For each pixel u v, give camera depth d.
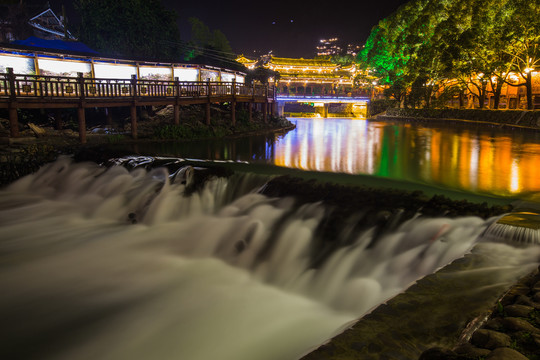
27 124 19.47
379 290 6.59
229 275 7.90
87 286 7.34
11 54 21.20
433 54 47.97
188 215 10.62
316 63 97.12
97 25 38.84
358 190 9.30
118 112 24.80
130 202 11.59
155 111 26.34
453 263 5.27
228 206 10.35
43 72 22.55
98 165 14.54
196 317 6.29
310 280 7.43
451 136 29.80
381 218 7.79
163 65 28.50
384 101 79.69
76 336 5.86
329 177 11.30
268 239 8.63
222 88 26.80
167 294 7.04
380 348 3.52
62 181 13.78
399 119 62.88
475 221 7.01
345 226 7.99
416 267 6.67
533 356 2.99
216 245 9.05
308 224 8.45
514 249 5.71
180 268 8.16
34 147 15.71
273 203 9.73
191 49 49.53
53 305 6.65
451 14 43.31
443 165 15.41
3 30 47.72
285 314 6.35
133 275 7.79
